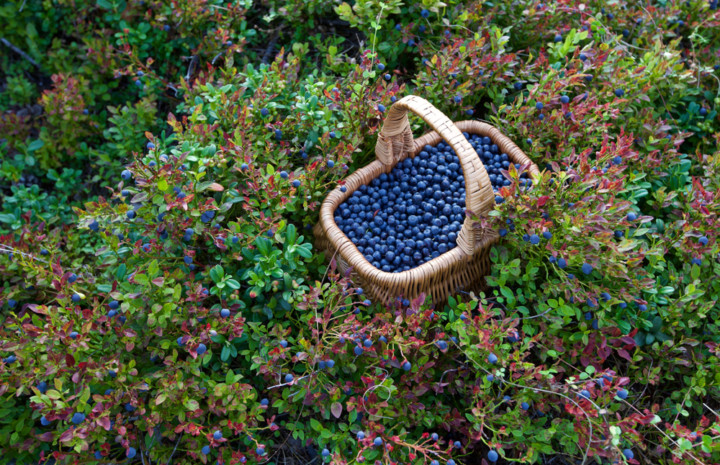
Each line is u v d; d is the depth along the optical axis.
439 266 0.76
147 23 1.09
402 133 0.86
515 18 1.01
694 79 0.96
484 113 1.03
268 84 0.91
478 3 0.99
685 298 0.76
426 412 0.75
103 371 0.69
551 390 0.71
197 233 0.76
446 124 0.76
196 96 0.92
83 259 0.94
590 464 0.78
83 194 1.07
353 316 0.73
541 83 0.90
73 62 1.19
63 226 0.94
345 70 0.99
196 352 0.70
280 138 0.88
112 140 1.12
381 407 0.71
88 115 1.09
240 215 0.87
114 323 0.72
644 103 0.97
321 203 0.88
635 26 1.03
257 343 0.77
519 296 0.76
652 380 0.77
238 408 0.70
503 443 0.71
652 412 0.70
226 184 0.83
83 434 0.67
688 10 1.05
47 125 1.15
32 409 0.78
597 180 0.76
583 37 0.92
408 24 1.00
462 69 0.94
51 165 1.10
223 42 1.03
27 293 0.86
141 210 0.76
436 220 0.83
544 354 0.74
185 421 0.72
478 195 0.75
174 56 1.12
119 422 0.70
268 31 1.11
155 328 0.71
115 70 1.04
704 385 0.74
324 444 0.72
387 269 0.79
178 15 1.02
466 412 0.78
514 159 0.88
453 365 0.79
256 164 0.82
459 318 0.77
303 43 1.10
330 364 0.72
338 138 0.91
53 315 0.71
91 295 0.79
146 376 0.71
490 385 0.71
